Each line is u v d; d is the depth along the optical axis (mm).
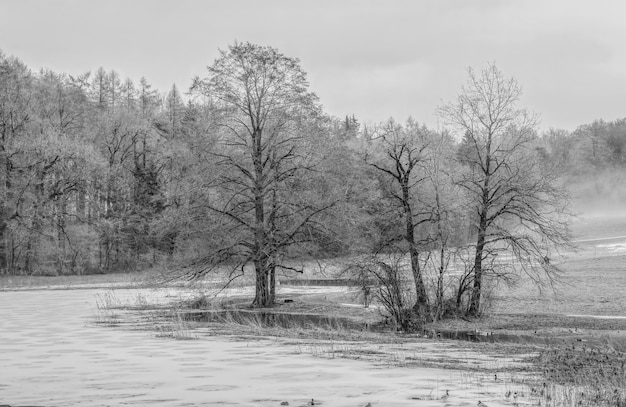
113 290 58156
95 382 15773
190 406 12633
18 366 18766
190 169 45500
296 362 19156
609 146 178625
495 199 35094
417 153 36594
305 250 43219
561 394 13664
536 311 36562
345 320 35094
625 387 14539
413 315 31922
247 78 43625
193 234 43125
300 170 43562
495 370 17578
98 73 108438
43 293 57438
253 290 54969
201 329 29766
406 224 34062
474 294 34500
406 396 13539
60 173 79938
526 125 36219
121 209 87688
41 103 84750
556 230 34688
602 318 33812
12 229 75875
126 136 93812
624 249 76000
